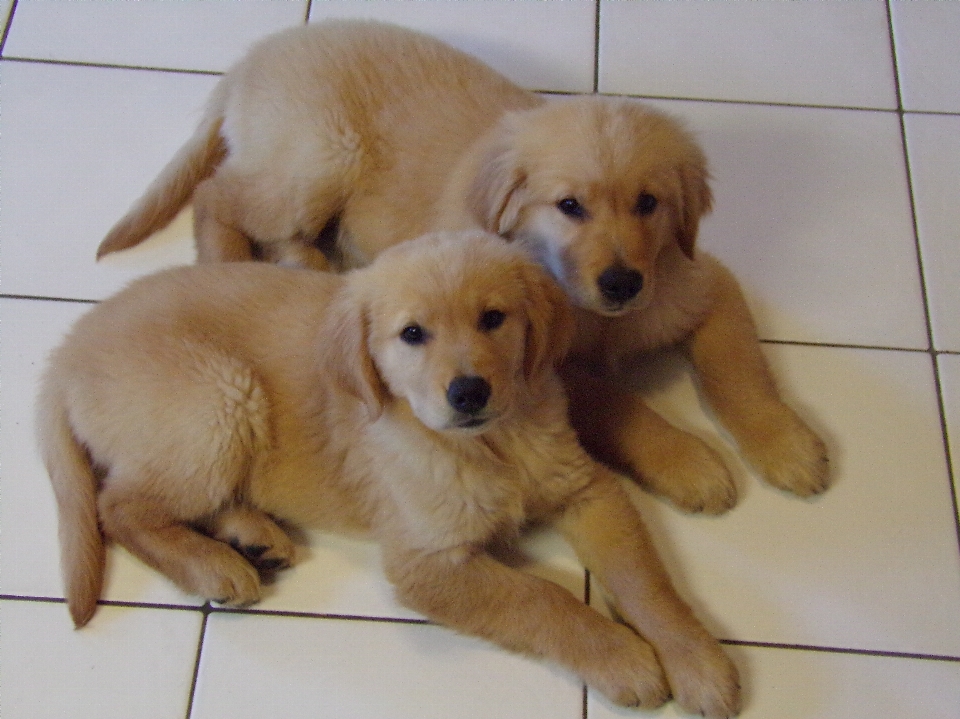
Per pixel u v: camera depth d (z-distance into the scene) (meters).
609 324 1.09
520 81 1.30
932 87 1.30
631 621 1.00
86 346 1.02
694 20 1.34
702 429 1.12
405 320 0.93
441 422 0.91
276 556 1.05
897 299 1.18
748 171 1.25
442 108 1.13
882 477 1.09
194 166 1.22
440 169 1.11
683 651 0.97
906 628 1.03
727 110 1.29
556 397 1.01
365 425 0.99
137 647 1.03
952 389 1.13
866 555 1.06
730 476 1.07
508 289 0.94
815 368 1.15
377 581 1.05
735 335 1.10
